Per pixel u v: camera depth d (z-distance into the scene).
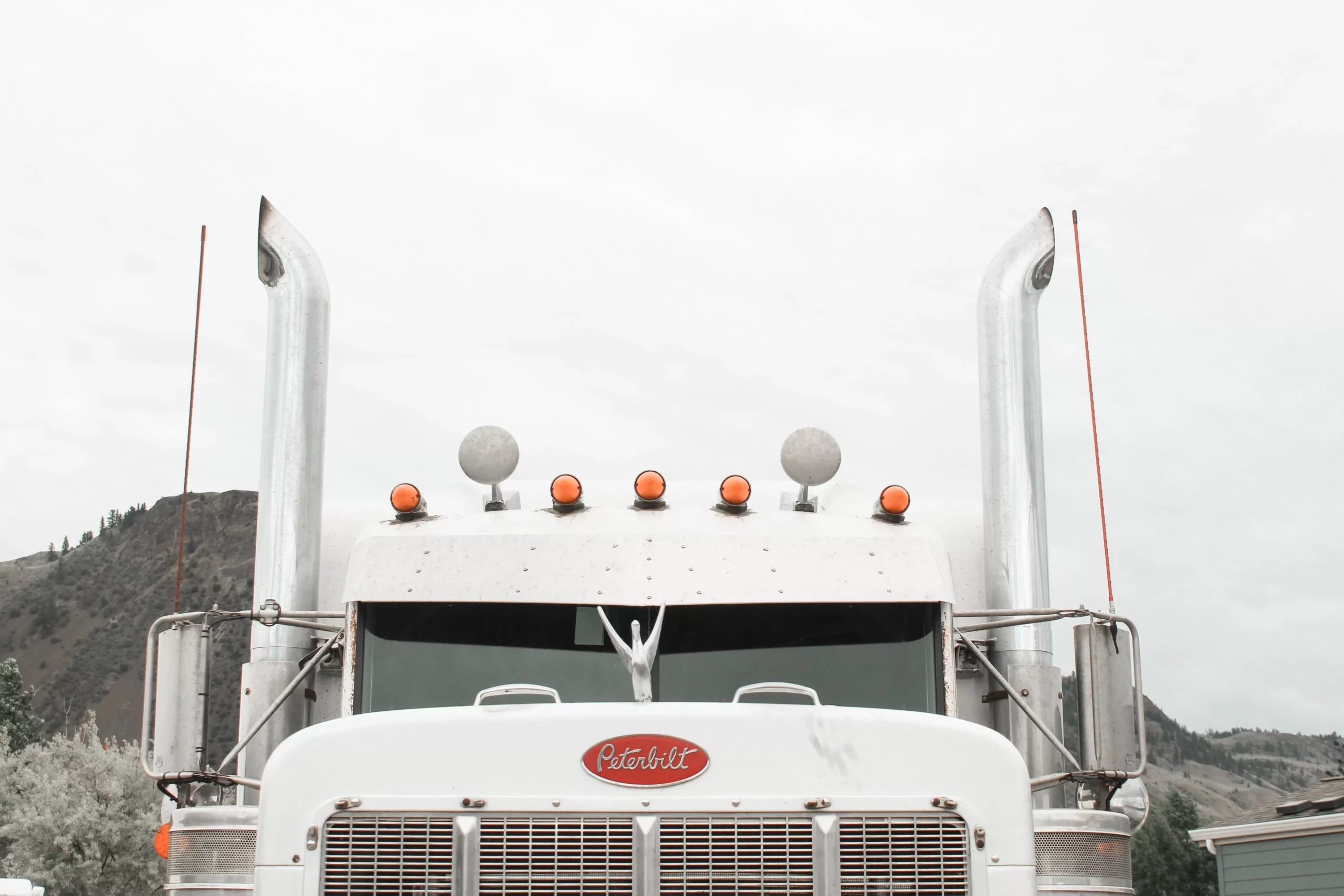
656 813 4.93
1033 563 7.10
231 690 46.25
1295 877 23.27
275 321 7.23
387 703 5.89
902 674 6.00
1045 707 6.84
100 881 39.75
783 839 4.93
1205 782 195.12
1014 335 7.39
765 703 5.88
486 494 7.24
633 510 6.34
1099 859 5.76
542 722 5.00
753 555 6.11
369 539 6.16
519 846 4.89
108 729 179.62
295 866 4.90
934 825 5.01
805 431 6.47
